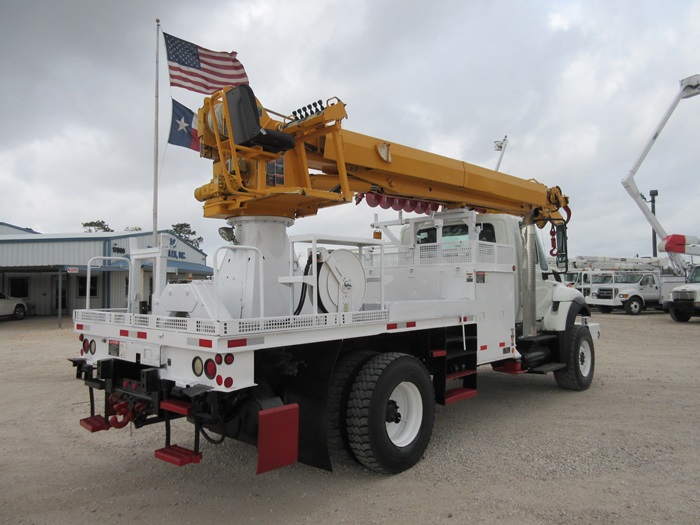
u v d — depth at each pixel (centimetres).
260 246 464
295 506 385
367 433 420
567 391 782
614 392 771
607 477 430
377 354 460
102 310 500
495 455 491
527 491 404
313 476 445
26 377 928
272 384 420
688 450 497
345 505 385
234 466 470
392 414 456
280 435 362
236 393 372
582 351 798
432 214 709
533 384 840
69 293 2700
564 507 373
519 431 570
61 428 597
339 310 434
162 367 387
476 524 350
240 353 350
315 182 520
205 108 460
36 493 414
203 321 347
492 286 618
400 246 677
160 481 436
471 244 592
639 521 351
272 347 370
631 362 1062
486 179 695
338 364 445
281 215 479
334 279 434
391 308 462
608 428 576
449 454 496
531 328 718
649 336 1542
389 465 433
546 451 500
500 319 631
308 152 507
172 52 1023
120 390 428
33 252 2597
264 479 439
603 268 2869
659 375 910
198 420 366
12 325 2116
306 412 413
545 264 806
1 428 598
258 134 416
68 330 1881
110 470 463
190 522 362
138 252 498
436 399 542
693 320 2122
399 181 604
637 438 536
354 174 558
